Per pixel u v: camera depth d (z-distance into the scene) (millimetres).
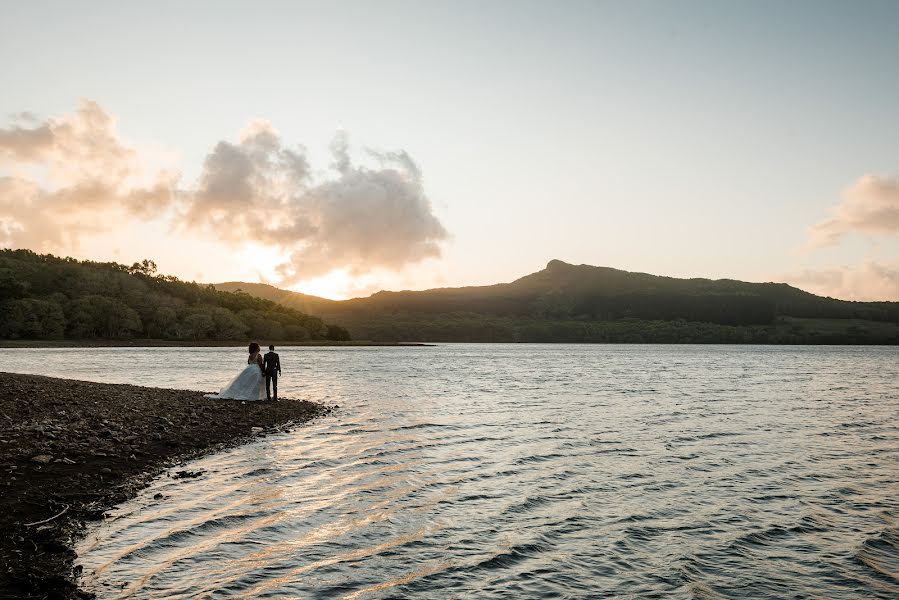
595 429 24297
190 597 7980
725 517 12469
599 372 71125
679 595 8633
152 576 8648
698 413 30344
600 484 15102
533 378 58219
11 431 16844
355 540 10547
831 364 103875
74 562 9023
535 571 9391
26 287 148000
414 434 22062
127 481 13883
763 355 162375
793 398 39406
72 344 137625
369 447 19250
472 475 15750
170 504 12305
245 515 11750
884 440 22406
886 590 8953
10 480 12703
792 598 8625
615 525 11820
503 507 12852
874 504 13609
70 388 27578
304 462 16781
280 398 31922
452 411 29672
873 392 44906
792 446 20938
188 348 151000
